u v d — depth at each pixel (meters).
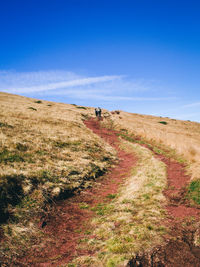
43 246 6.02
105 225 6.90
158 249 5.27
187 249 5.29
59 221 7.47
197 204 7.95
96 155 16.14
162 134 25.17
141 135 26.75
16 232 6.27
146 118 54.00
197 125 51.72
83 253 5.59
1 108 27.72
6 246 5.68
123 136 26.30
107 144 21.92
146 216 7.17
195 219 6.84
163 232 6.05
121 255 4.95
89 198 9.74
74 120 31.86
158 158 16.22
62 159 13.12
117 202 8.95
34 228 6.73
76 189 10.21
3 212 6.89
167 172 12.58
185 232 6.11
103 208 8.55
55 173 10.70
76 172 11.80
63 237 6.55
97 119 39.03
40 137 16.72
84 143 18.16
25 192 8.29
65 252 5.74
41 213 7.63
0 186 7.69
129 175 12.88
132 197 9.09
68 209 8.42
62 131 21.09
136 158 17.00
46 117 28.08
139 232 6.06
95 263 4.90
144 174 12.09
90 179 11.80
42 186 9.10
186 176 11.50
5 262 5.21
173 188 9.90
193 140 21.88
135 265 4.69
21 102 42.62
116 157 17.53
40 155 12.61
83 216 8.00
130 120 39.62
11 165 10.02
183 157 15.89
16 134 15.72
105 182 12.02
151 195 9.12
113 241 5.74
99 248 5.68
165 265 4.72
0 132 15.07
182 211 7.53
